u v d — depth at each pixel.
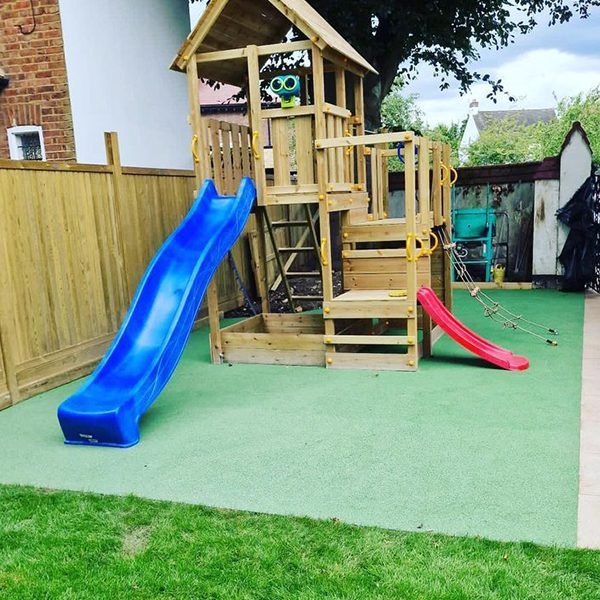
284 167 5.74
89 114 8.60
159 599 2.37
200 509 3.09
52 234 5.46
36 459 3.88
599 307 8.02
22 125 8.44
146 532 2.88
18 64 8.28
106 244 6.20
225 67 6.28
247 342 5.98
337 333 5.97
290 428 4.20
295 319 6.70
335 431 4.10
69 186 5.68
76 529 2.92
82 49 8.45
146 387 4.29
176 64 5.80
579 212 9.17
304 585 2.41
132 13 9.55
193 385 5.34
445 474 3.39
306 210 7.28
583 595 2.28
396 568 2.50
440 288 7.04
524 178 9.77
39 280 5.31
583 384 4.87
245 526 2.89
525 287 9.80
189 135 11.29
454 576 2.42
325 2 9.93
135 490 3.37
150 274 5.14
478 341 5.85
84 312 5.86
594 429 3.94
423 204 5.69
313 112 5.53
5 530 2.93
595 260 9.32
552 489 3.16
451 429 4.04
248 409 4.64
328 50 5.56
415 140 5.43
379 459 3.62
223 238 5.35
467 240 10.02
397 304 5.45
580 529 2.76
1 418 4.71
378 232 6.08
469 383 5.02
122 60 9.29
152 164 10.09
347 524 2.88
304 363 5.82
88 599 2.39
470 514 2.94
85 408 4.09
